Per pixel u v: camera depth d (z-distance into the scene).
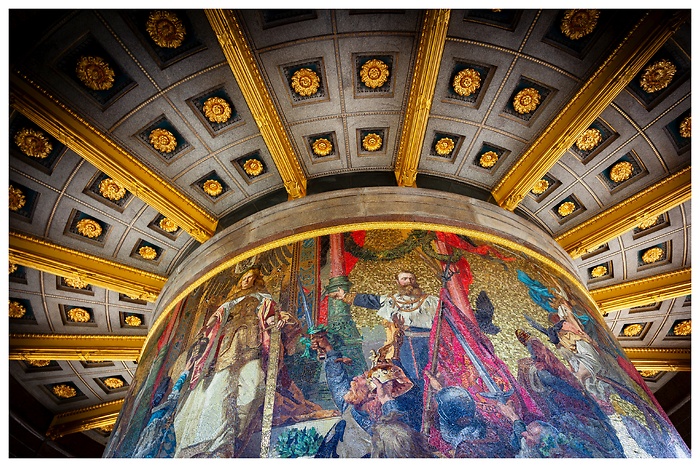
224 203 9.80
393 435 4.85
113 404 13.77
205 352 6.57
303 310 6.57
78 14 6.84
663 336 12.86
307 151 9.30
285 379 5.66
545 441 4.90
